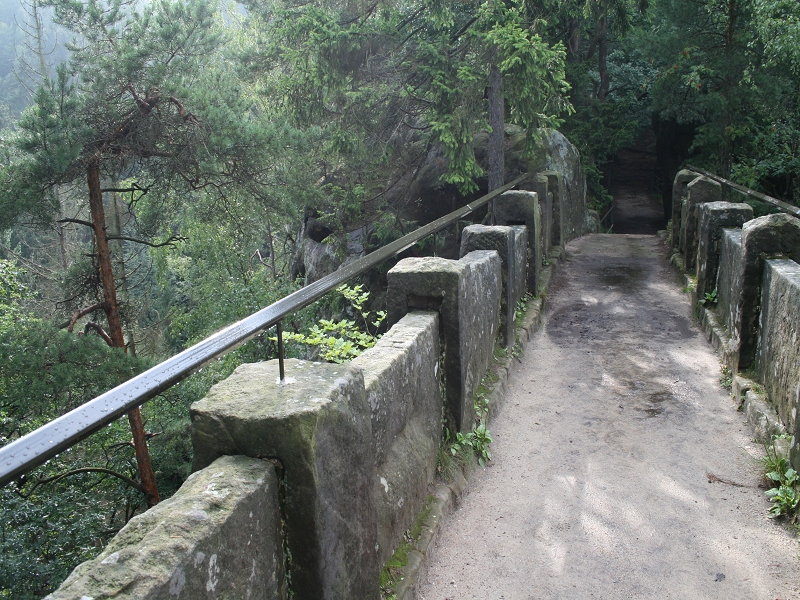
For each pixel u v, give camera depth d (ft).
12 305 43.32
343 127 38.96
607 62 66.80
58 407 28.84
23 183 28.76
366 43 36.37
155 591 4.35
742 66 46.55
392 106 40.34
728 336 19.66
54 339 28.53
